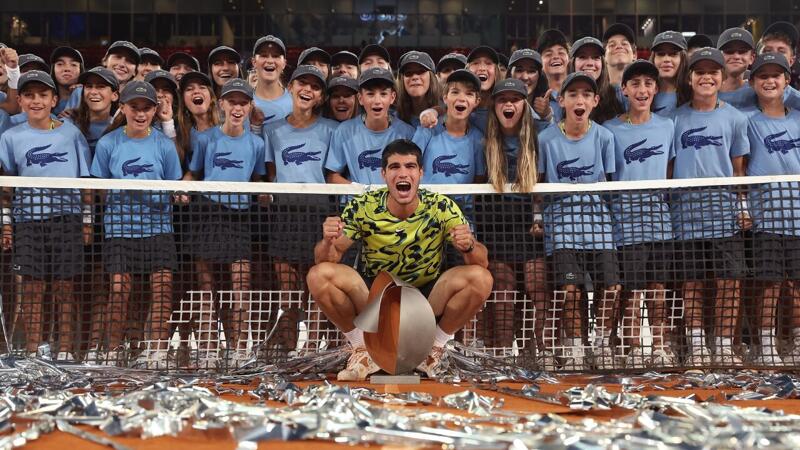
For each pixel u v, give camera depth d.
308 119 5.65
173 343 5.04
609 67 6.56
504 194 5.19
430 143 5.46
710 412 2.47
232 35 14.84
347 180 5.57
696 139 5.55
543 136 5.47
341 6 14.86
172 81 5.85
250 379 4.16
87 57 13.73
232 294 5.07
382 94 5.45
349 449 2.23
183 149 5.69
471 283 4.33
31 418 2.51
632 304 5.16
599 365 5.02
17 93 6.02
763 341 5.15
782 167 5.64
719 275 5.17
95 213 5.04
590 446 2.02
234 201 5.17
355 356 4.39
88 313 5.04
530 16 14.75
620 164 5.55
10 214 5.00
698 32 14.51
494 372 4.43
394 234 4.45
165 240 5.07
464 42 14.85
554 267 5.12
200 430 2.35
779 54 5.64
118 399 2.75
